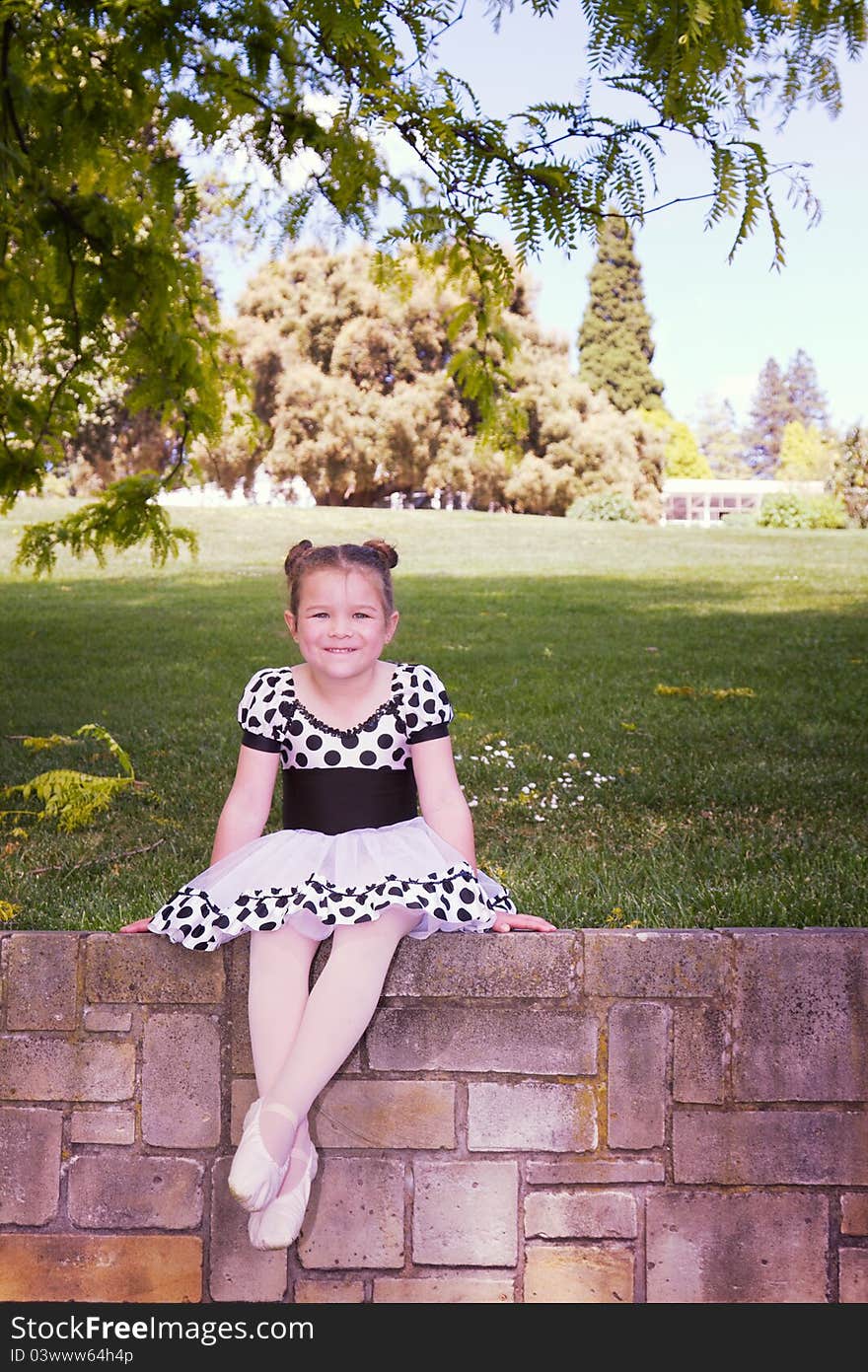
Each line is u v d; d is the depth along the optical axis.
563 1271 2.63
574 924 3.94
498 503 35.12
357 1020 2.50
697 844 5.13
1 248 4.76
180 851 5.10
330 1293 2.64
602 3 2.92
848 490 29.08
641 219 3.40
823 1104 2.62
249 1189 2.30
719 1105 2.62
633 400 47.62
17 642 11.65
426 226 4.21
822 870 4.57
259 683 2.86
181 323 5.57
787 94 3.03
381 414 31.80
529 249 3.66
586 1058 2.62
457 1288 2.63
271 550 21.78
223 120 3.95
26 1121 2.67
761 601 15.16
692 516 46.62
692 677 9.70
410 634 12.35
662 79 3.07
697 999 2.62
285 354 32.44
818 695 8.77
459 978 2.62
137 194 4.70
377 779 2.78
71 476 28.00
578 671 10.05
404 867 2.62
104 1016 2.66
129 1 3.53
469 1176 2.63
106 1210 2.66
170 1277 2.66
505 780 6.29
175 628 12.73
